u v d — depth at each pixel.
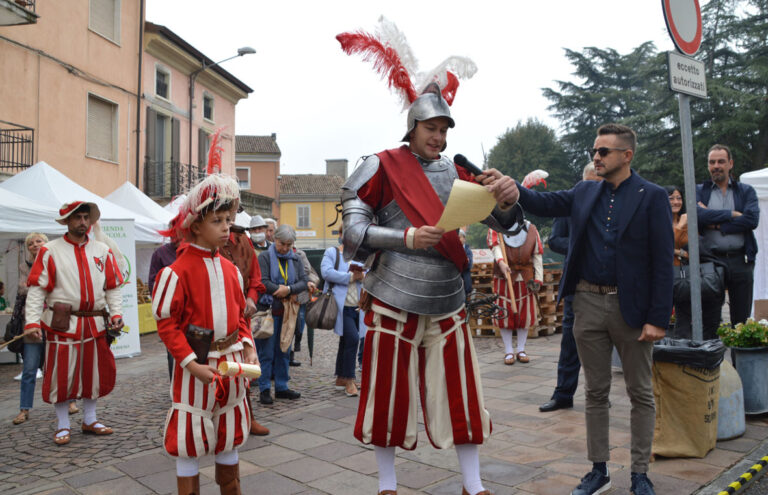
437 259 2.78
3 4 12.27
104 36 17.45
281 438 4.56
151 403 6.11
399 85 2.93
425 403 2.85
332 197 55.06
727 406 4.02
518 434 4.39
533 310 7.33
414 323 2.78
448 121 2.86
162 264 5.37
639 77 43.81
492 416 4.92
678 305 5.38
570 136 49.91
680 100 4.19
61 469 4.02
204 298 2.68
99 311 4.92
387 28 2.91
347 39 2.88
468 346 2.88
